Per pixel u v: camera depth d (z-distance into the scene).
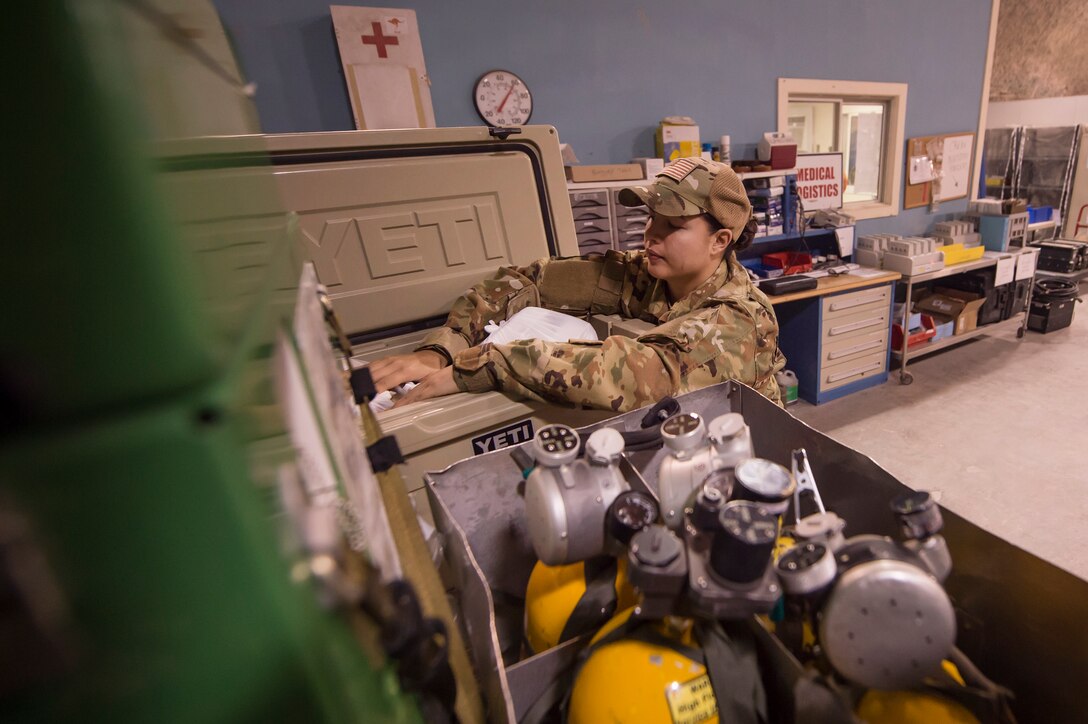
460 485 0.68
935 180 4.12
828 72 3.40
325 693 0.21
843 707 0.42
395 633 0.28
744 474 0.49
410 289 1.37
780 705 0.47
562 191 1.54
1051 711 0.48
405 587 0.30
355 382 0.74
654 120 2.94
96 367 0.16
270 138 1.16
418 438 0.87
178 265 0.16
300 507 0.23
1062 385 3.12
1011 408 2.93
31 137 0.14
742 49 3.07
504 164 1.44
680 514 0.55
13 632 0.17
